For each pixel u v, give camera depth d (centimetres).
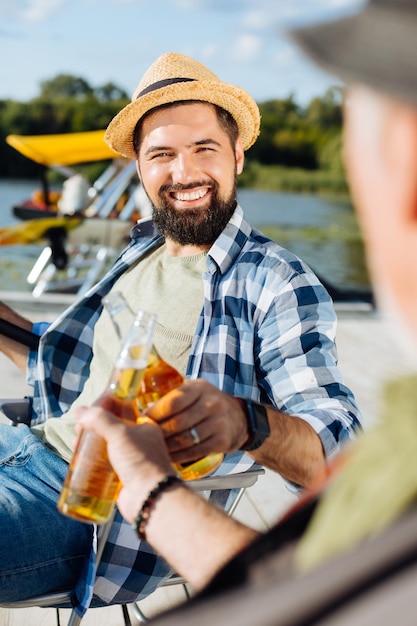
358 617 59
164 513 103
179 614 70
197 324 199
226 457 190
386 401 71
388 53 62
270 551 76
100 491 121
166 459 108
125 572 185
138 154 225
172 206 217
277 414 153
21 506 183
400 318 69
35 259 830
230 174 217
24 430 212
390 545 60
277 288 192
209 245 219
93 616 245
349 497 70
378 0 64
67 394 229
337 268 1002
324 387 178
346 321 588
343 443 162
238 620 63
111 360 219
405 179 64
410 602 58
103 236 645
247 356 192
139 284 223
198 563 99
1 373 423
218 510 104
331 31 65
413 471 66
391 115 64
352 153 69
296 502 83
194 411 121
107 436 108
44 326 236
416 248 66
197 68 220
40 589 180
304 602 60
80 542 183
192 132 213
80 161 667
